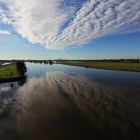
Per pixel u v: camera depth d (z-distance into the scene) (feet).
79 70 239.30
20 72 176.65
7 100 81.87
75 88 106.42
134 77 144.97
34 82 136.05
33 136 45.83
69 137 44.70
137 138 43.06
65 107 69.26
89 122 53.62
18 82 136.56
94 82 126.00
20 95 91.35
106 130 47.83
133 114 59.00
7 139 44.70
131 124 51.13
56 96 87.76
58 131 48.26
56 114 61.62
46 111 65.05
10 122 55.31
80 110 64.90
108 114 59.67
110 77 148.87
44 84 125.70
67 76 170.81
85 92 94.22
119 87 103.96
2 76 148.66
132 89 97.45
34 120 56.65
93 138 43.68
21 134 47.11
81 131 47.78
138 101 73.97
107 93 89.92
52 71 234.79
